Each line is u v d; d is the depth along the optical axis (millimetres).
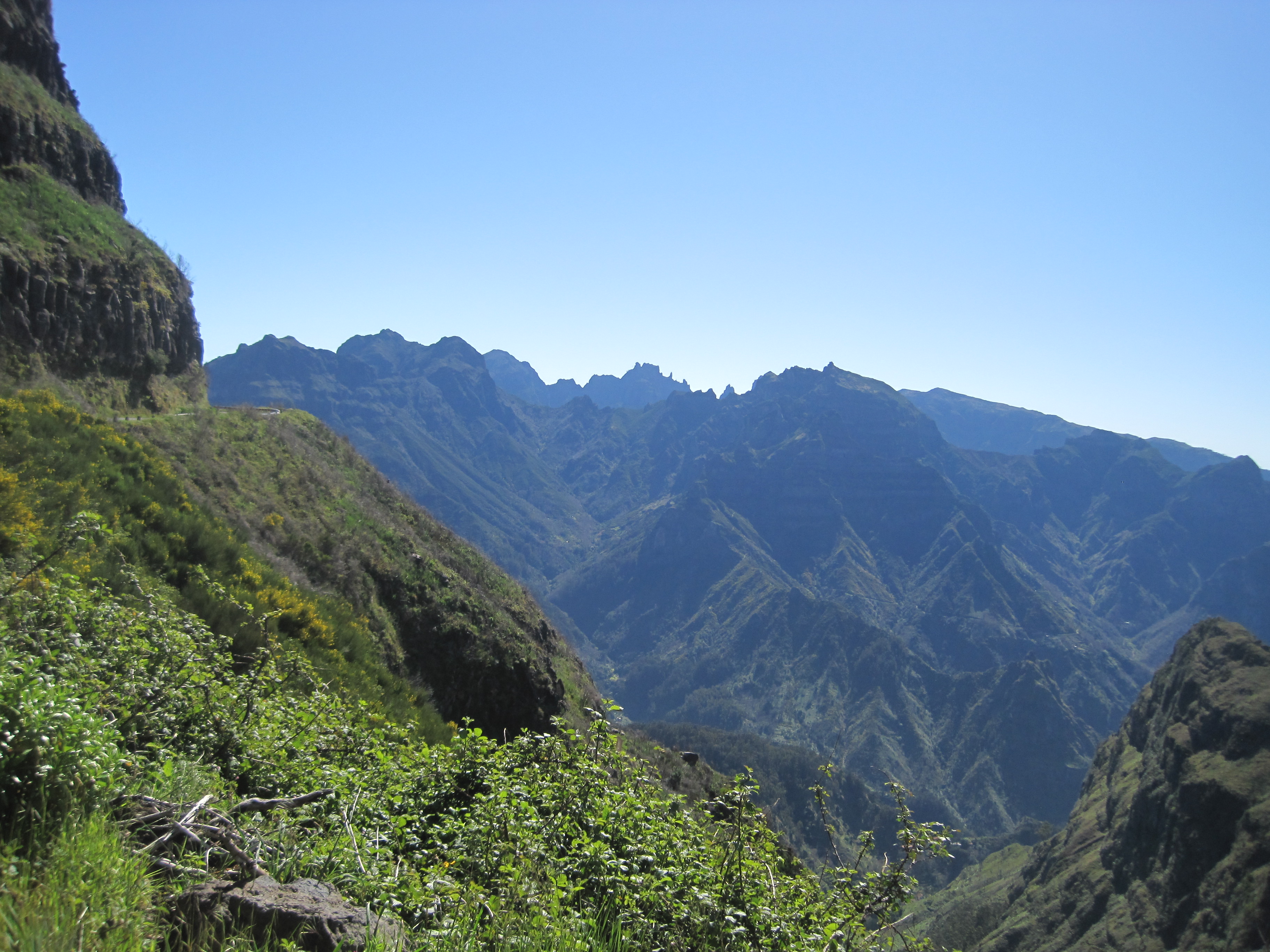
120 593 12266
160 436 27203
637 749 21906
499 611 32500
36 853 3793
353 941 3982
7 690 4246
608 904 5656
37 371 29375
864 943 6465
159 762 5898
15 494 14258
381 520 32781
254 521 25094
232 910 3900
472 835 6258
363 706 11945
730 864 6594
